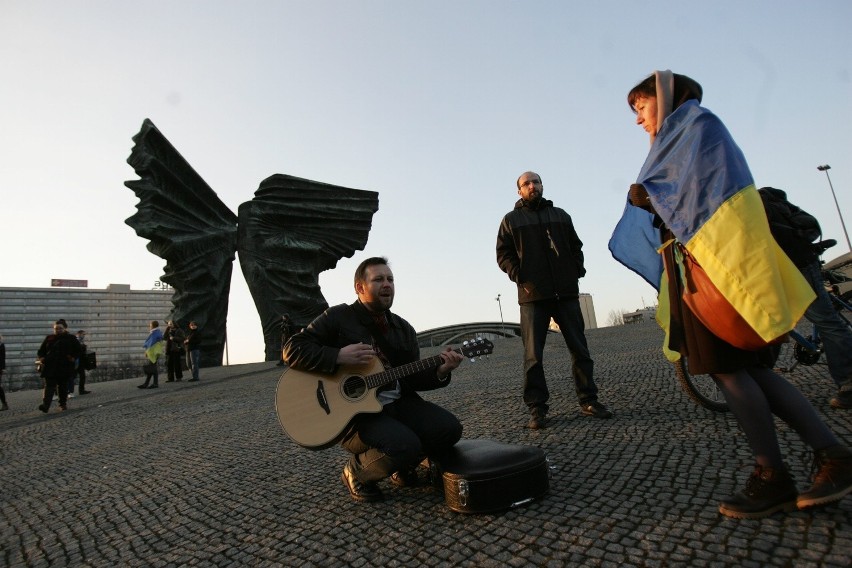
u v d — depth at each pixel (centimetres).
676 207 220
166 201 2594
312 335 314
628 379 602
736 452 294
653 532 213
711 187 208
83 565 259
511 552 212
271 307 2875
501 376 839
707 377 527
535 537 222
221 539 271
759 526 206
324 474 370
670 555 194
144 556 262
